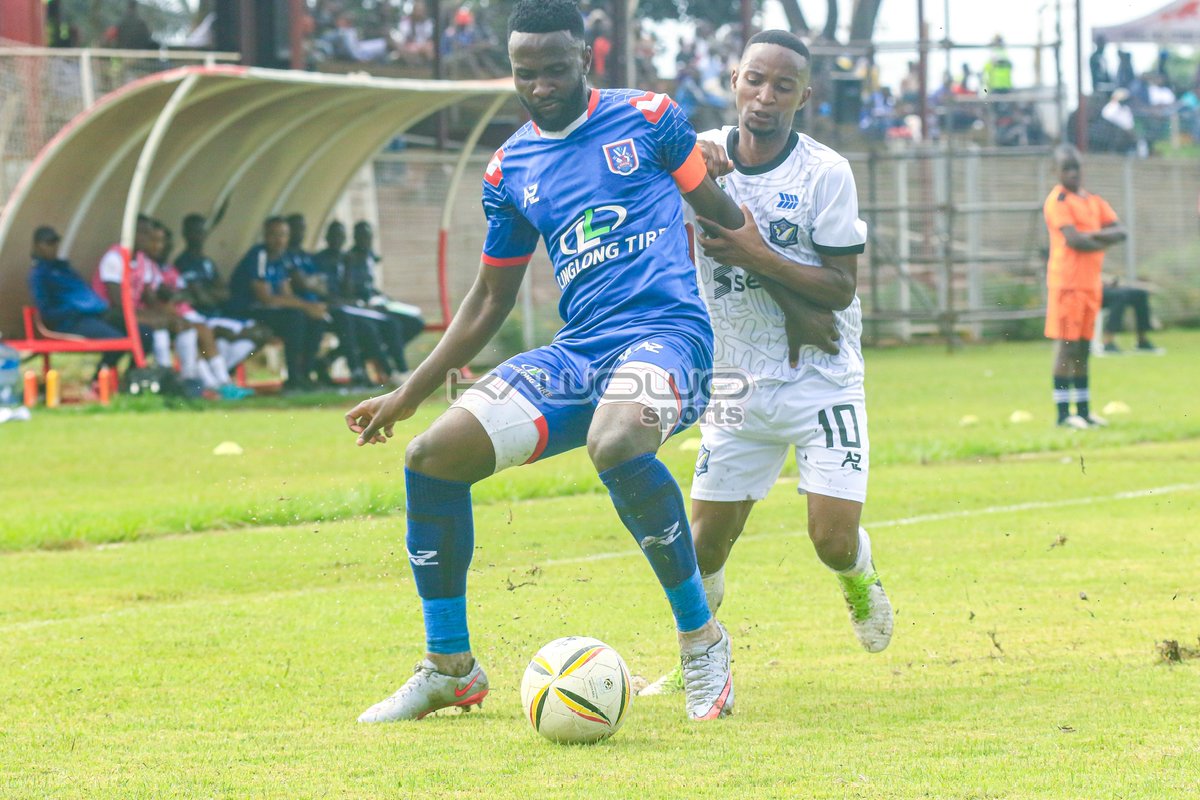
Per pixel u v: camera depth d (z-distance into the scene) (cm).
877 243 8812
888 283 9250
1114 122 10256
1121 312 8094
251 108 6138
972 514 3141
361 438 1723
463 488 1572
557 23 1538
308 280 6244
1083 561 2552
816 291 1709
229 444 4278
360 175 7456
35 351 5669
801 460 1781
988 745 1384
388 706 1562
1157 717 1487
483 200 1675
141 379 5719
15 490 3588
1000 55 8925
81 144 5881
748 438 1788
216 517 3077
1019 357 8250
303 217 6619
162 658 1894
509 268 1692
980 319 8894
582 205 1564
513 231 1670
